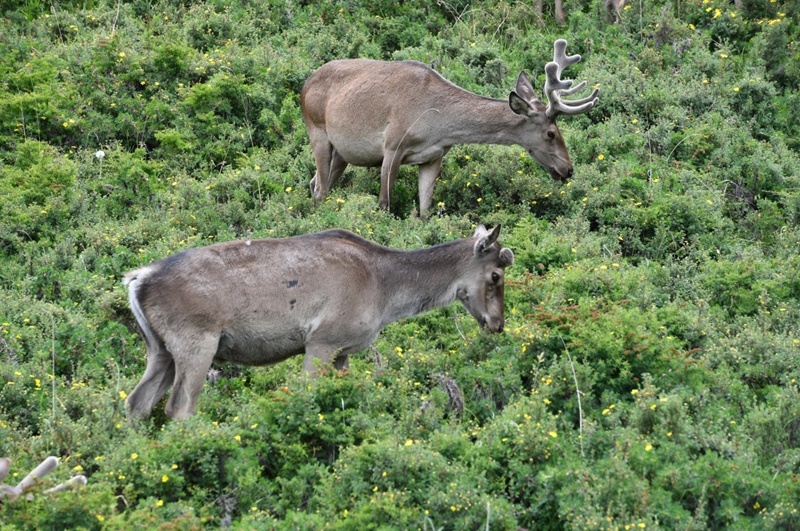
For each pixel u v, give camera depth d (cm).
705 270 2200
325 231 1673
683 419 1527
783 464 1493
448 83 2350
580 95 2898
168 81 2844
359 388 1562
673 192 2478
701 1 3472
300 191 2469
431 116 2309
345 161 2459
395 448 1399
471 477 1395
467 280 1736
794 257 2183
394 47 3312
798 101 2942
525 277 1978
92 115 2672
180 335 1514
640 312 1866
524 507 1409
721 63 3091
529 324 1766
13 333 1802
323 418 1507
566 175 2380
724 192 2528
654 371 1689
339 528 1298
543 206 2448
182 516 1281
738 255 2250
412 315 1744
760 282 2080
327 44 3127
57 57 2895
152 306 1510
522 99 2270
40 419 1583
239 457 1423
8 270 2092
